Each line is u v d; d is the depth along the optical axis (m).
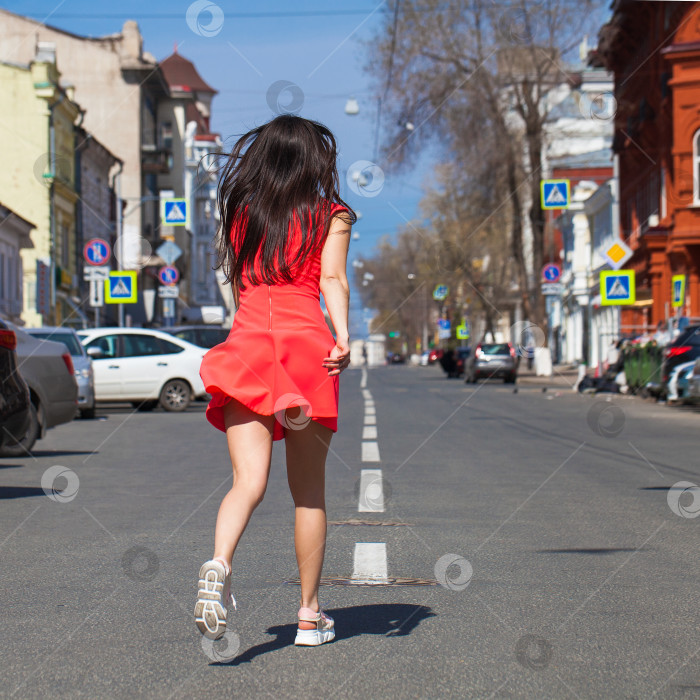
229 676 7.78
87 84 122.56
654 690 7.52
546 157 81.56
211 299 160.88
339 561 12.38
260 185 8.22
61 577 11.47
